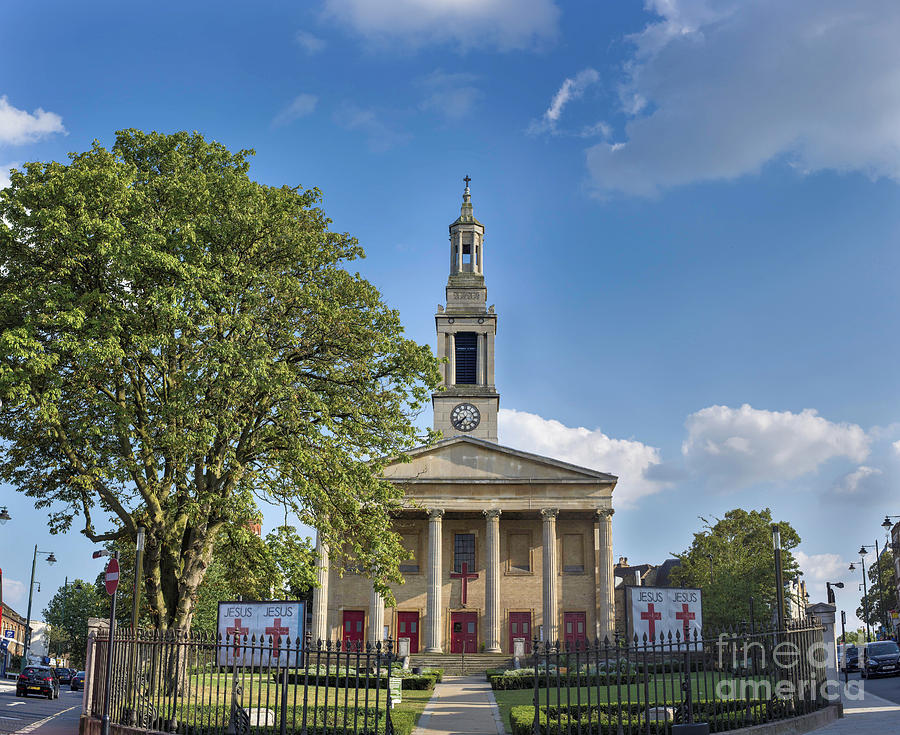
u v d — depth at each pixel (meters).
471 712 31.33
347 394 31.72
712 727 18.48
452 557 69.25
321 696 29.28
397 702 32.78
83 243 26.55
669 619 19.98
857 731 20.34
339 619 66.88
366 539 32.12
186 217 28.72
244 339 28.88
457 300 78.88
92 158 29.34
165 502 29.39
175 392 27.16
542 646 63.75
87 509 31.03
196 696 19.80
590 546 68.75
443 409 75.00
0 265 27.67
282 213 30.77
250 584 31.58
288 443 29.22
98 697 23.80
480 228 81.62
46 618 106.88
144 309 27.41
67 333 25.88
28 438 28.77
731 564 72.62
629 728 17.67
